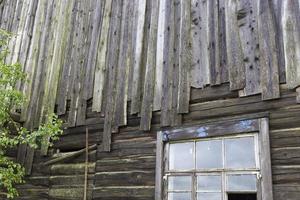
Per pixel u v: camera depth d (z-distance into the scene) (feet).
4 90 19.44
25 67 26.58
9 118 20.24
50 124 17.89
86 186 19.92
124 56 21.18
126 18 22.04
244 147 15.38
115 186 18.74
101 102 21.25
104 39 22.70
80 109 22.18
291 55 15.24
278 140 14.64
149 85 19.34
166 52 19.29
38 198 22.08
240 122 15.64
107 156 19.74
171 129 17.65
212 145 16.31
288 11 15.89
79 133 21.79
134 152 18.74
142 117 18.97
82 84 22.74
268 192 14.06
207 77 17.37
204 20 18.43
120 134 19.69
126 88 20.33
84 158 20.86
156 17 20.51
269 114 15.14
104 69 21.94
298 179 13.74
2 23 29.86
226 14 17.72
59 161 21.86
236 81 16.37
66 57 24.43
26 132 18.17
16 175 17.61
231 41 17.12
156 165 17.42
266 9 16.52
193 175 16.26
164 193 16.80
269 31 16.14
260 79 15.79
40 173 22.61
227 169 15.44
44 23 27.04
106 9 23.41
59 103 23.49
